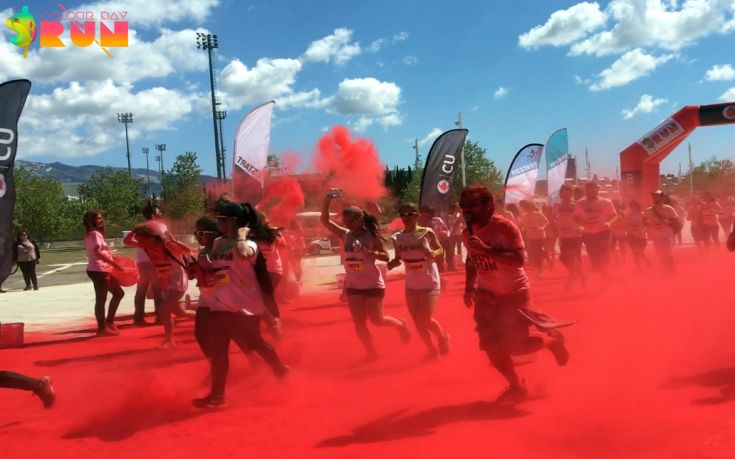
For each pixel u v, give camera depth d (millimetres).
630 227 15484
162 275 9148
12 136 9297
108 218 69750
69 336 11070
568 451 4223
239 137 13758
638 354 7000
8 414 5844
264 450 4586
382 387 6270
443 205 16953
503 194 21531
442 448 4398
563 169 23516
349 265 7602
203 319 5848
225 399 5977
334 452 4457
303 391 6176
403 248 7414
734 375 5910
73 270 34469
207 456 4527
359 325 7566
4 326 10016
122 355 8953
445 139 16984
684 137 29109
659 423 4699
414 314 7387
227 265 5855
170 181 42219
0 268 9117
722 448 4148
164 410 5770
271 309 6223
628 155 30047
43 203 63375
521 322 5414
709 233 20203
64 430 5281
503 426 4824
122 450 4742
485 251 5293
